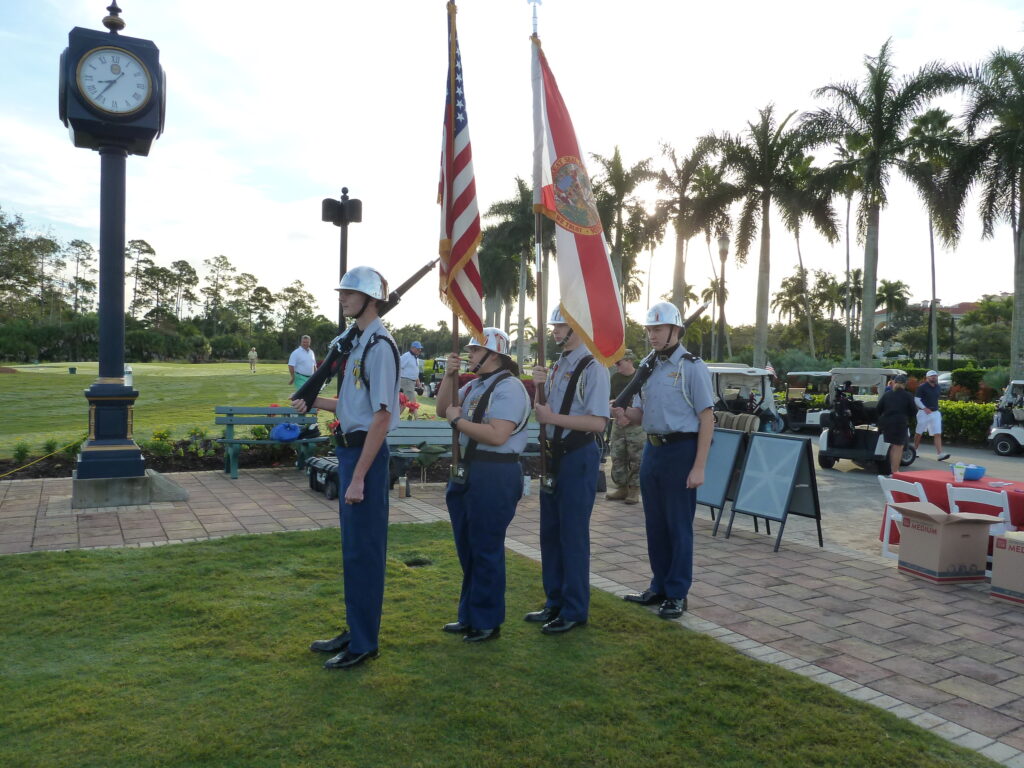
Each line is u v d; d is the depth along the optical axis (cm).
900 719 308
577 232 407
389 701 312
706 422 423
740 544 638
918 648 395
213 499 747
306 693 318
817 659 376
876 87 2400
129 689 319
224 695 315
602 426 393
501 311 5191
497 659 360
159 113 702
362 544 345
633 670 350
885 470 1195
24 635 377
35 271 7581
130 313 11288
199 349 9481
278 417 926
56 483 811
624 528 677
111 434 711
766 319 2778
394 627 399
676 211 2981
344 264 855
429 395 2764
